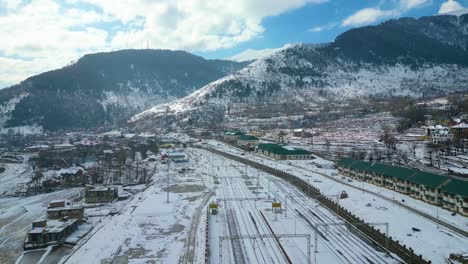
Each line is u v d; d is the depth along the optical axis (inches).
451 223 2942.9
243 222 3358.8
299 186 4842.5
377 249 2603.3
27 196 5310.0
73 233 3412.9
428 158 5748.0
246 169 6328.7
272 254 2566.4
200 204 4190.5
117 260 2632.9
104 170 6840.6
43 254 3002.0
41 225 3380.9
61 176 6082.7
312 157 7057.1
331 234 2947.8
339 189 4411.9
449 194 3319.4
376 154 6378.0
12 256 3036.4
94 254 2755.9
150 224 3462.1
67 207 3850.9
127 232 3243.1
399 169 4274.1
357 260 2413.9
